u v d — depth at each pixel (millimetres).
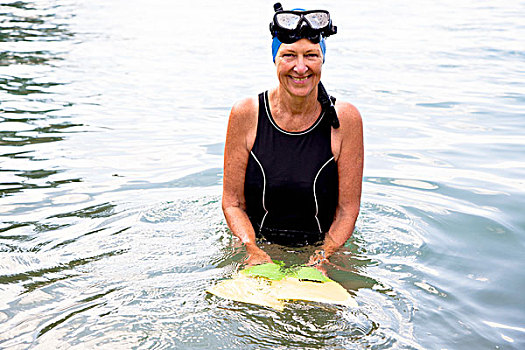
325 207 3324
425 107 6238
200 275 2830
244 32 10391
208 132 5336
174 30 10500
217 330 2357
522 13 12641
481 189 4133
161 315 2465
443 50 9117
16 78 7047
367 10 13062
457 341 2354
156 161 4566
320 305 2539
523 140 5195
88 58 8227
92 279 2779
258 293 2619
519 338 2391
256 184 3312
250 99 3334
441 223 3578
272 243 3252
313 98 3221
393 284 2816
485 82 7277
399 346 2289
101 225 3393
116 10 12688
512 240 3359
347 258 3090
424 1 14594
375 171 4484
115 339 2299
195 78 7309
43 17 11547
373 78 7441
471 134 5383
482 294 2748
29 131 5188
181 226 3412
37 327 2381
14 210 3586
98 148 4816
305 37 3025
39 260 2967
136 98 6391
